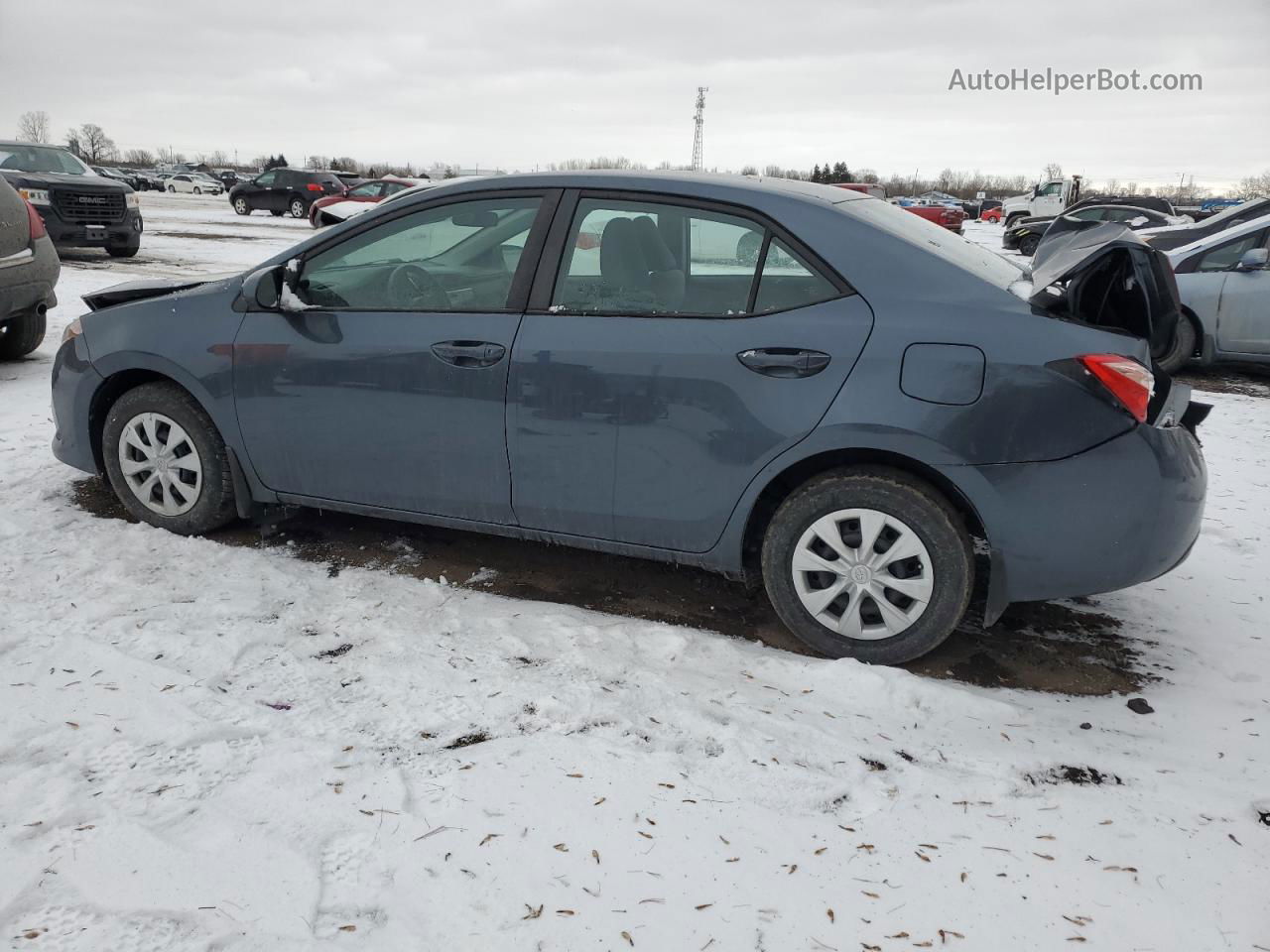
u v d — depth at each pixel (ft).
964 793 8.02
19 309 21.75
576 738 8.55
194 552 12.36
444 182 11.61
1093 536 9.33
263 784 7.72
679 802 7.72
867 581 10.03
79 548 12.26
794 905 6.68
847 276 9.78
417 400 11.14
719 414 9.94
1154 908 6.77
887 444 9.47
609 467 10.50
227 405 12.16
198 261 49.55
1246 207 33.14
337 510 12.27
